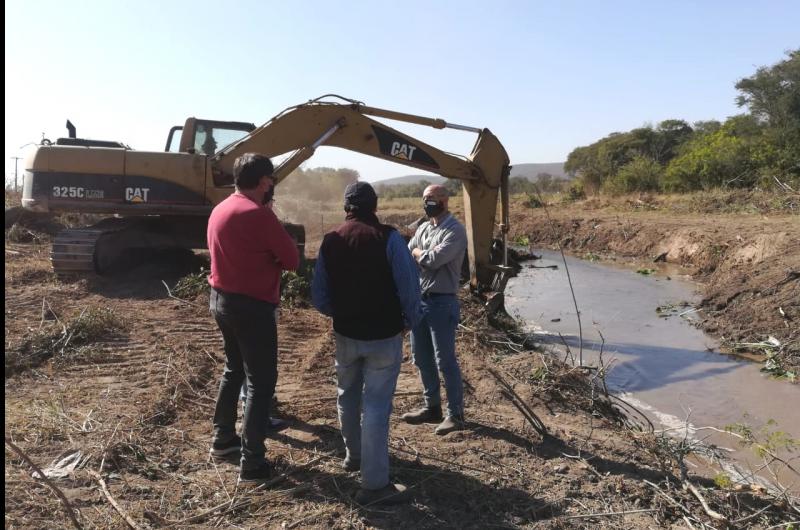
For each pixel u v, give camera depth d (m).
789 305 9.59
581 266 17.08
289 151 9.65
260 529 3.53
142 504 3.68
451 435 4.96
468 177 10.07
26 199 9.45
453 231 4.79
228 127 11.36
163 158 9.58
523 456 4.69
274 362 4.02
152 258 10.70
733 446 5.79
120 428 4.64
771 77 27.28
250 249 3.83
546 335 9.80
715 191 23.22
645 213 22.39
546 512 3.95
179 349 6.70
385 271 3.79
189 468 4.22
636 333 9.92
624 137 47.53
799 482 5.05
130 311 8.15
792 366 8.00
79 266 9.52
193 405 5.35
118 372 6.01
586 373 7.26
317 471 4.22
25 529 3.25
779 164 22.61
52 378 5.80
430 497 3.99
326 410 5.39
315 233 20.53
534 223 23.27
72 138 10.77
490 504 3.96
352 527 3.60
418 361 5.17
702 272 14.87
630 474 4.62
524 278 15.23
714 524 3.98
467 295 10.28
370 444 3.81
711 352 8.91
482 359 7.32
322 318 8.69
